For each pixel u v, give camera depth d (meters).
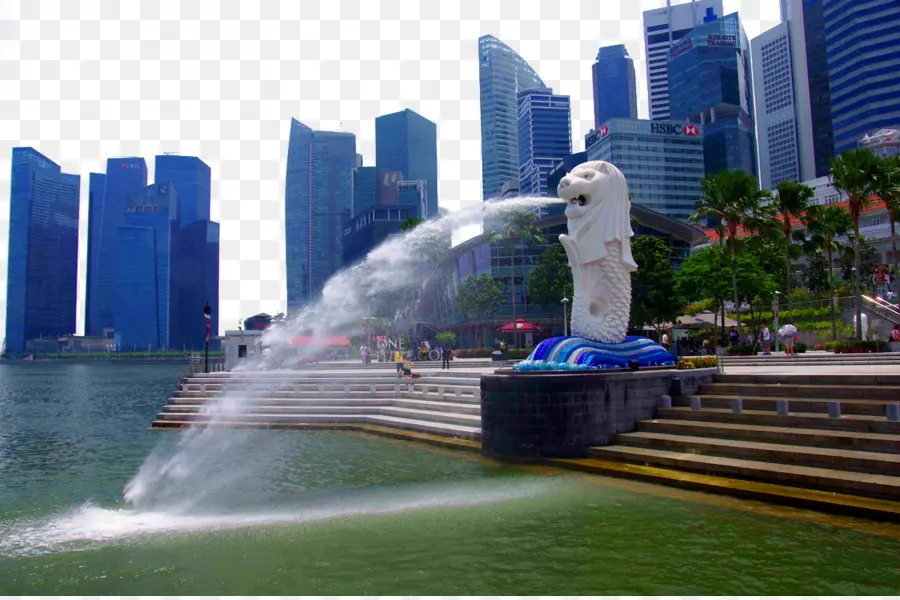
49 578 7.78
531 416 13.99
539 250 58.31
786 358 26.86
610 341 15.96
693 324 48.97
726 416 13.12
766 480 10.67
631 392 14.27
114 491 12.82
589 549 8.44
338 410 22.03
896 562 7.62
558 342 15.58
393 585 7.40
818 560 7.75
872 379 12.52
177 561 8.32
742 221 36.47
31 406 38.09
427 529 9.50
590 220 15.98
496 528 9.45
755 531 8.86
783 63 182.88
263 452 16.88
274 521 10.12
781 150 182.50
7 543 9.17
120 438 21.06
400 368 24.98
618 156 122.56
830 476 9.99
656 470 12.02
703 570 7.59
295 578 7.67
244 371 28.45
